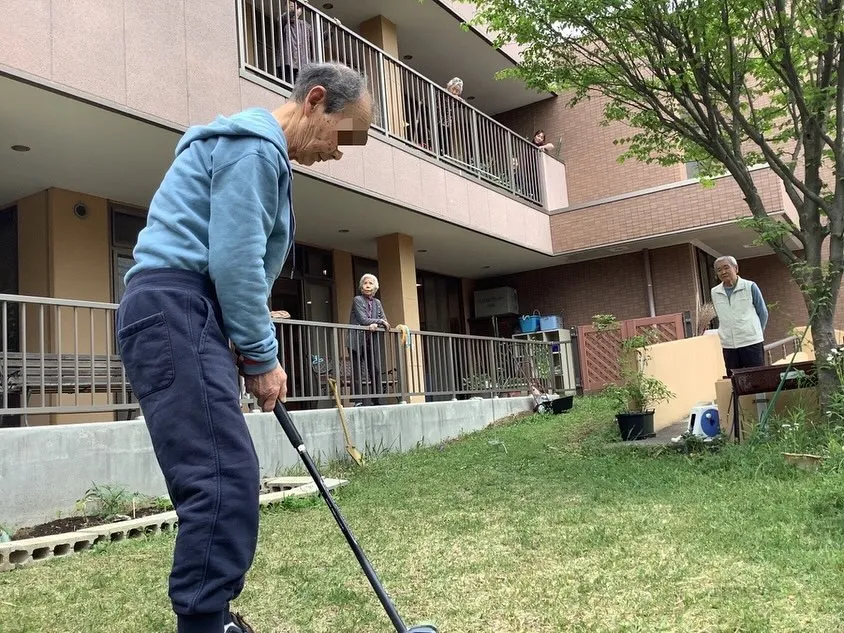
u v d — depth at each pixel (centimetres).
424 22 1133
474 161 1135
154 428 152
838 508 356
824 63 614
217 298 160
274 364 171
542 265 1427
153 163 697
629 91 703
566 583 267
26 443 459
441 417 887
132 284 160
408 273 1084
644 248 1329
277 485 557
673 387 846
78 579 319
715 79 629
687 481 466
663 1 577
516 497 464
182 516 146
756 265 1442
